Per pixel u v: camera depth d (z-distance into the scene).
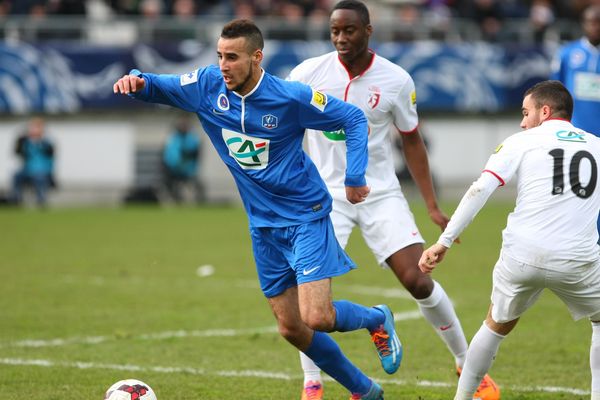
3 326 35.00
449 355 30.14
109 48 86.19
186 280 46.38
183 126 86.44
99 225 70.56
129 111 89.94
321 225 22.23
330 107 21.75
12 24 86.94
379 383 26.53
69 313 37.66
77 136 89.44
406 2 100.25
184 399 24.53
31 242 60.78
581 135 21.78
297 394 25.12
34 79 86.00
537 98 22.22
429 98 90.81
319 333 22.66
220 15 90.75
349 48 25.47
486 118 94.50
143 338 32.81
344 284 45.03
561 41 94.81
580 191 21.11
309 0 93.25
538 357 29.73
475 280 45.88
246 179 22.42
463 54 90.81
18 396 24.73
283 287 22.84
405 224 25.91
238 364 28.88
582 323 35.28
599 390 21.95
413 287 25.36
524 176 21.36
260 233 22.70
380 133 26.48
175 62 86.75
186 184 88.44
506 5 100.19
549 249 20.78
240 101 21.72
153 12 90.44
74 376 27.11
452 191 94.75
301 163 22.25
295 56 87.62
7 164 88.00
